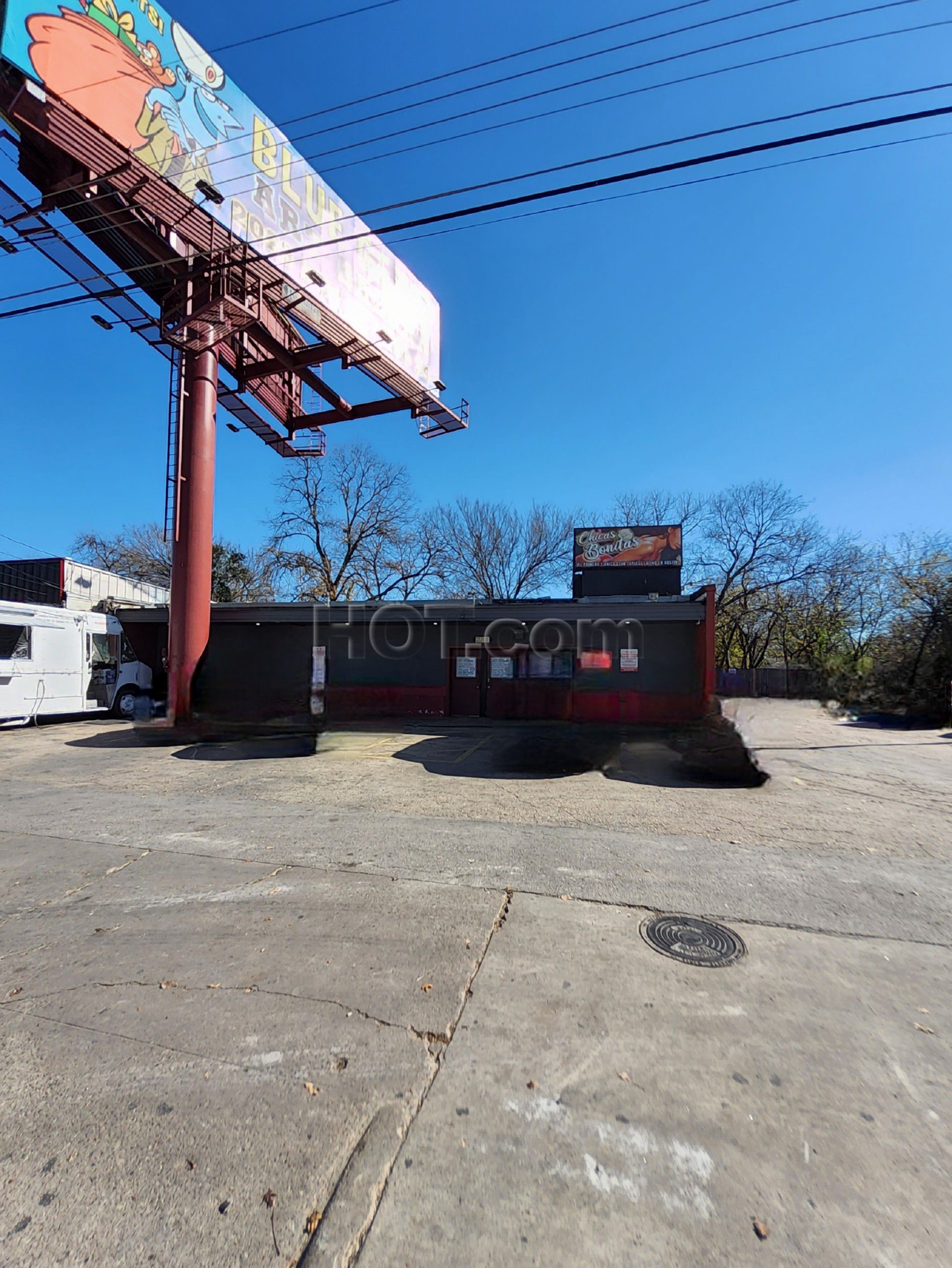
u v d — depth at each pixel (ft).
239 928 12.58
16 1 40.32
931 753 39.83
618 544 67.36
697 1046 8.75
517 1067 8.25
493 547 131.54
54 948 11.76
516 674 54.95
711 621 45.57
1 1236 5.75
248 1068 8.22
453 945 11.82
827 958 11.41
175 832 19.75
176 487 48.88
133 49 48.29
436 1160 6.68
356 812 22.21
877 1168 6.60
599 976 10.65
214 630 60.29
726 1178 6.46
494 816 21.74
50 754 36.14
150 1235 5.78
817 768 33.30
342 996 10.00
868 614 109.60
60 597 62.34
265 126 62.18
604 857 17.10
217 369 59.21
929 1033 9.12
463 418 94.48
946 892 14.75
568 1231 5.82
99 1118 7.31
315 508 120.06
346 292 74.18
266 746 38.88
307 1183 6.39
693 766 30.48
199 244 54.34
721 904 13.89
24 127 42.75
